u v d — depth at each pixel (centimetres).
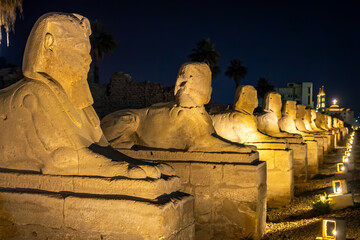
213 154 557
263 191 582
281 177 817
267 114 987
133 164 332
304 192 941
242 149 555
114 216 311
